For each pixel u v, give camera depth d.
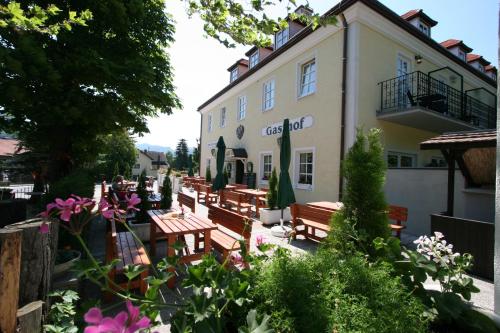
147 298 1.62
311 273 2.06
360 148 3.27
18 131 8.00
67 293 2.21
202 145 23.20
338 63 9.33
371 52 9.20
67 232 4.24
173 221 4.76
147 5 8.37
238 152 14.98
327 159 9.61
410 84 10.39
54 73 6.10
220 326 1.64
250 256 2.16
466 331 2.19
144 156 62.47
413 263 2.37
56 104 7.01
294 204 6.70
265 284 1.91
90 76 7.15
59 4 7.02
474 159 5.89
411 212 7.31
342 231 3.00
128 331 0.94
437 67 11.74
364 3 8.62
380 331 1.62
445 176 6.68
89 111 7.48
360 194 3.12
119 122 8.70
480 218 5.95
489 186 6.20
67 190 4.68
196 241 5.26
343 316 1.68
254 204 11.88
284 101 12.01
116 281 3.51
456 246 4.72
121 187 10.97
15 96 5.88
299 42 10.91
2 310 1.73
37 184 11.18
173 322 1.63
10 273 1.76
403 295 2.15
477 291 2.34
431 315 2.14
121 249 4.03
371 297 1.89
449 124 10.15
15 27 3.25
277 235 6.80
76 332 1.79
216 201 12.77
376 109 9.28
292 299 1.81
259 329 1.50
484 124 14.40
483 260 4.38
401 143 10.11
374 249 2.87
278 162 12.36
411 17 11.48
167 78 9.25
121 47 8.27
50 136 8.20
